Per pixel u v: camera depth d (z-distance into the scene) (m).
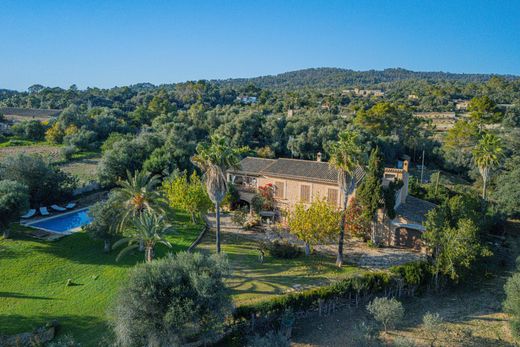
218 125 97.50
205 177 32.56
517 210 48.28
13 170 43.84
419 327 27.17
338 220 35.19
